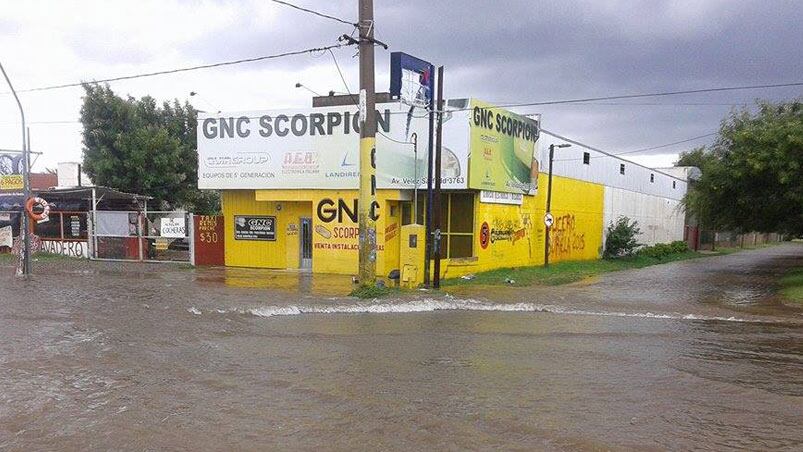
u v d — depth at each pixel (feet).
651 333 36.86
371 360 28.50
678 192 166.09
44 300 45.91
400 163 67.97
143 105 116.98
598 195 110.73
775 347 33.17
